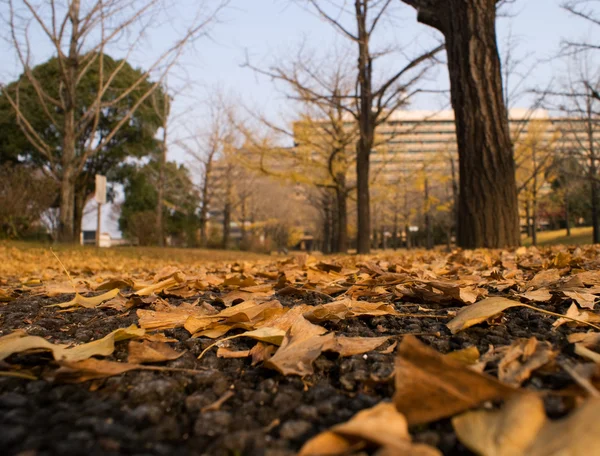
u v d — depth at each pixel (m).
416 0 6.67
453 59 6.27
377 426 0.51
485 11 6.08
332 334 1.01
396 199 33.03
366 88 12.59
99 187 13.27
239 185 31.48
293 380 0.90
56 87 21.41
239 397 0.82
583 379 0.59
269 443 0.62
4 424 0.68
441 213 37.03
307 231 61.25
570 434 0.45
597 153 21.83
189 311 1.52
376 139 18.53
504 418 0.51
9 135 21.70
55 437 0.62
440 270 2.60
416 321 1.38
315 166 17.22
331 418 0.71
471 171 6.05
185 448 0.61
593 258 2.87
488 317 1.24
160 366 0.98
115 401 0.78
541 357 0.80
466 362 0.85
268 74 11.80
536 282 1.79
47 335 1.40
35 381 0.89
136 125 24.45
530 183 27.28
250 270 3.61
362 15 11.66
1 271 5.25
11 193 13.77
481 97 6.01
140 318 1.38
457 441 0.60
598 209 24.20
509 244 5.89
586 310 1.30
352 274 2.56
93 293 2.53
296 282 2.37
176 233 31.27
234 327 1.29
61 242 13.46
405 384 0.60
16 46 12.62
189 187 29.30
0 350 0.91
